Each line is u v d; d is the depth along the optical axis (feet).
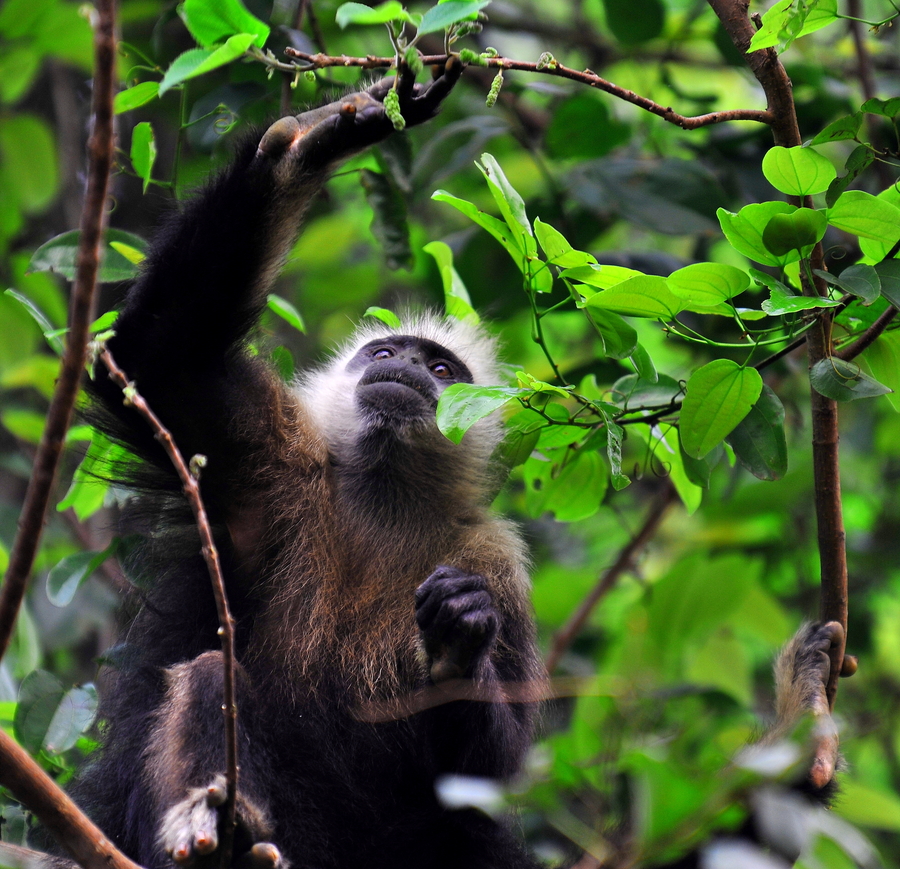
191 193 28.12
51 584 29.01
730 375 24.04
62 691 26.84
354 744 26.55
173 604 28.60
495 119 41.93
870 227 23.13
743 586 36.35
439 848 26.55
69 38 37.93
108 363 20.18
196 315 25.72
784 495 42.27
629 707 26.50
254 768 24.38
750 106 48.57
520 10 57.67
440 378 33.45
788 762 19.49
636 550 41.01
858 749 48.60
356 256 55.88
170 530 29.12
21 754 17.75
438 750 25.22
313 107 27.84
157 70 30.27
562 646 39.34
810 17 23.76
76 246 29.40
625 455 42.65
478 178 49.01
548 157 43.68
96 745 30.78
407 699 26.43
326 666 26.96
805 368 40.83
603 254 38.47
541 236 24.63
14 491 46.78
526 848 29.55
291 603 27.30
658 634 36.58
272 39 33.73
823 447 26.08
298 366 41.57
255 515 28.02
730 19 26.14
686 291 23.66
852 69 51.08
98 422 27.20
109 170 17.22
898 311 24.16
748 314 24.30
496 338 36.88
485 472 32.40
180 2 34.24
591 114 41.19
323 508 28.81
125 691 28.40
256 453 27.66
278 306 32.78
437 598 23.06
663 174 38.96
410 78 23.07
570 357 49.19
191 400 26.40
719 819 20.86
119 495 30.30
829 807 26.86
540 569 43.42
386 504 30.60
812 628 28.78
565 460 30.55
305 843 25.66
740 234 23.76
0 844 25.35
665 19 42.70
